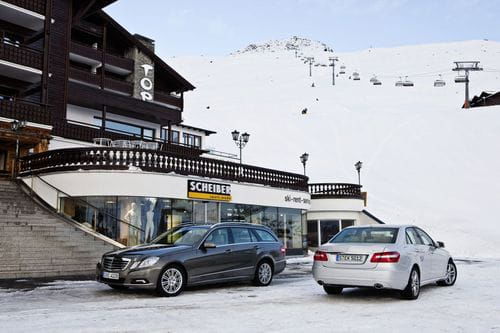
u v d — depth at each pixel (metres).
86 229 17.64
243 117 75.12
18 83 25.23
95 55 29.67
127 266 10.27
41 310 8.54
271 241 13.29
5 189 19.12
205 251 11.34
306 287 12.30
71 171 18.39
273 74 154.00
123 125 31.28
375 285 9.52
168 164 18.97
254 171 23.20
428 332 7.00
